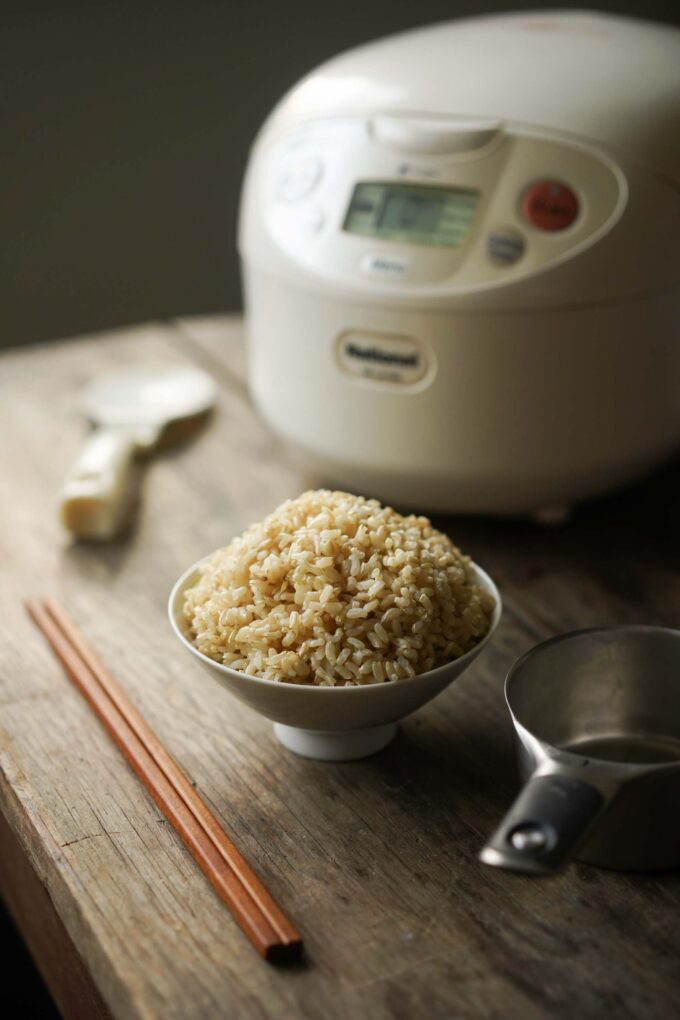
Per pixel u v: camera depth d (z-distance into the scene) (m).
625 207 0.76
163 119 1.49
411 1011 0.59
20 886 0.76
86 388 1.03
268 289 0.83
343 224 0.80
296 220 0.82
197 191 1.55
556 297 0.76
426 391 0.79
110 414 0.98
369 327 0.79
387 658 0.65
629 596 0.81
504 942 0.62
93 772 0.70
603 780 0.59
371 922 0.62
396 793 0.68
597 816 0.58
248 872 0.64
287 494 0.91
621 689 0.69
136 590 0.83
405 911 0.63
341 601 0.65
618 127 0.77
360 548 0.66
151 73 1.46
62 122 1.44
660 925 0.62
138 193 1.52
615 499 0.90
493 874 0.64
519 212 0.77
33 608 0.81
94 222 1.51
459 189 0.78
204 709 0.73
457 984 0.60
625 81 0.79
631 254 0.76
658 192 0.77
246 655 0.66
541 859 0.56
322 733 0.69
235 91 1.50
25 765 0.70
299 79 1.52
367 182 0.80
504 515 0.85
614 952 0.61
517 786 0.68
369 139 0.81
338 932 0.62
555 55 0.81
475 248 0.77
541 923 0.62
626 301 0.77
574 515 0.88
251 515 0.89
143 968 0.61
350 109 0.82
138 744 0.70
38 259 1.50
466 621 0.67
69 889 0.64
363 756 0.70
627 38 0.83
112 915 0.63
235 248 1.60
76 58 1.42
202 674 0.76
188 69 1.47
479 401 0.79
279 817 0.67
